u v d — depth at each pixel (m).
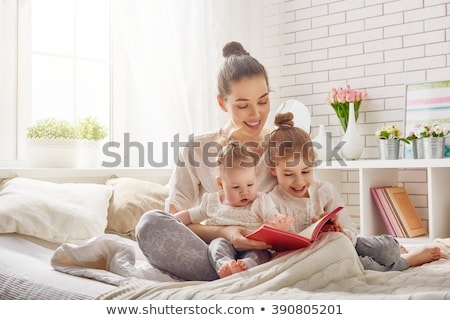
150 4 3.12
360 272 1.48
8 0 2.76
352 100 3.36
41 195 2.21
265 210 1.64
